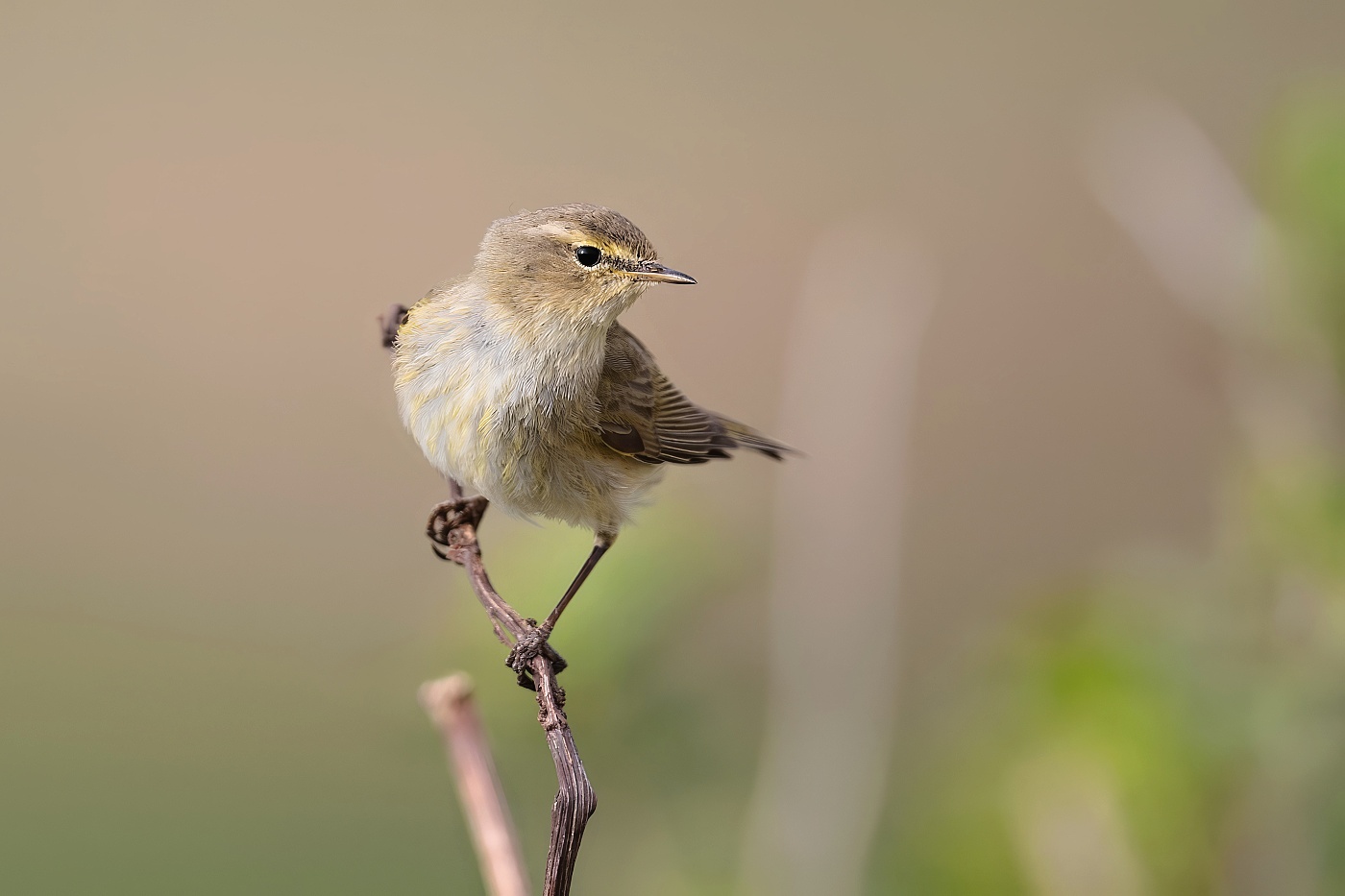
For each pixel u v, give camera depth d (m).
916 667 16.20
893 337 9.56
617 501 10.05
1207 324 9.67
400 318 10.33
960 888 8.30
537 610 9.33
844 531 9.20
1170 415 20.16
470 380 9.74
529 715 9.11
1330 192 8.41
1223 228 9.47
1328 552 8.63
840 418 9.36
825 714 8.91
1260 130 9.10
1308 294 8.61
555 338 9.93
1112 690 8.18
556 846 6.13
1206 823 8.08
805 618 9.09
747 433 11.86
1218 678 8.38
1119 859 8.04
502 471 9.82
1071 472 19.73
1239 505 9.11
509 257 9.91
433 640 9.65
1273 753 8.14
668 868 9.15
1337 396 8.89
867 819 8.73
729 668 9.59
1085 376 20.62
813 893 8.54
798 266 21.22
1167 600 8.64
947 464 19.73
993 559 18.67
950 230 21.80
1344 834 8.26
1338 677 8.38
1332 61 22.17
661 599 9.20
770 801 8.77
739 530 10.27
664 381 11.45
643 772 9.30
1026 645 8.64
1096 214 21.83
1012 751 8.38
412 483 20.22
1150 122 10.12
